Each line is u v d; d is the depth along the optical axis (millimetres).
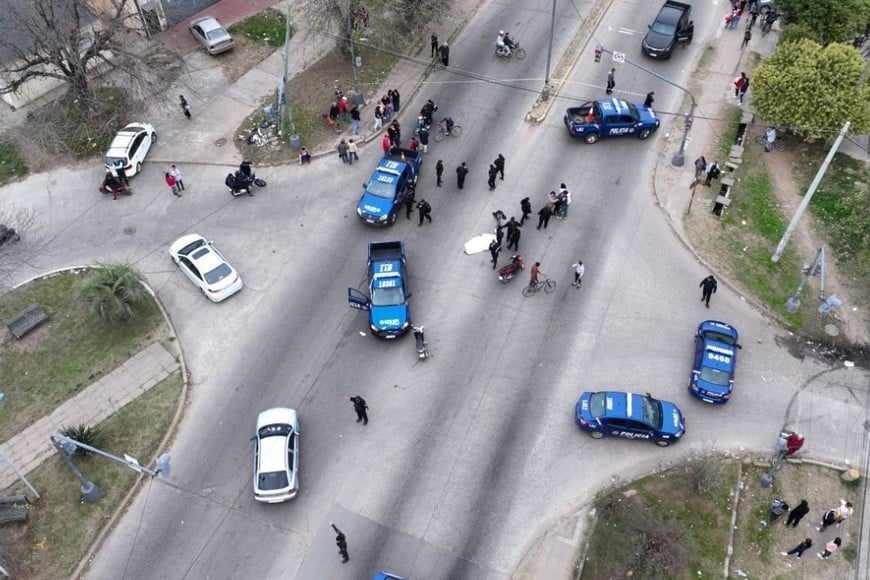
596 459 22812
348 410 24078
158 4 38188
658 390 24391
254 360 25453
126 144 31484
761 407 23875
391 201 29078
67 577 20531
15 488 22188
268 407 24188
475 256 28500
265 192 31172
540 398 24219
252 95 35656
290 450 22156
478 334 26016
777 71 31250
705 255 28375
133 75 32062
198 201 30891
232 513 21781
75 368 25281
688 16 37719
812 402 23969
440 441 23219
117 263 27688
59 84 36062
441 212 30188
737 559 20594
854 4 32625
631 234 29172
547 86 34531
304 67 37188
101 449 23047
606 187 31031
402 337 25969
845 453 22734
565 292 27219
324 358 25469
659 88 35688
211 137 33625
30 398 24484
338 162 32375
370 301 25734
